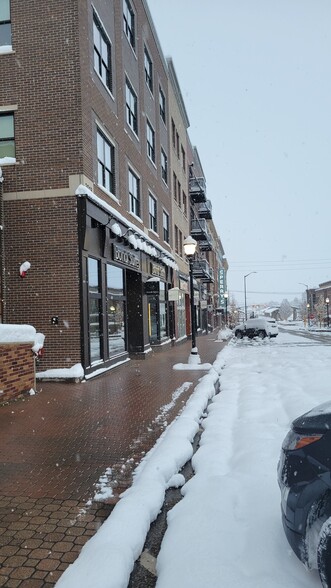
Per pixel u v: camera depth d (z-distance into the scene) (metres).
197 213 42.34
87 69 12.43
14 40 12.19
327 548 2.55
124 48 16.80
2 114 12.34
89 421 7.36
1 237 11.88
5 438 6.43
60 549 3.48
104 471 5.13
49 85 11.98
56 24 12.00
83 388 10.50
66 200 11.75
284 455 3.00
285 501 2.87
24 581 3.08
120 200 15.41
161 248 21.41
